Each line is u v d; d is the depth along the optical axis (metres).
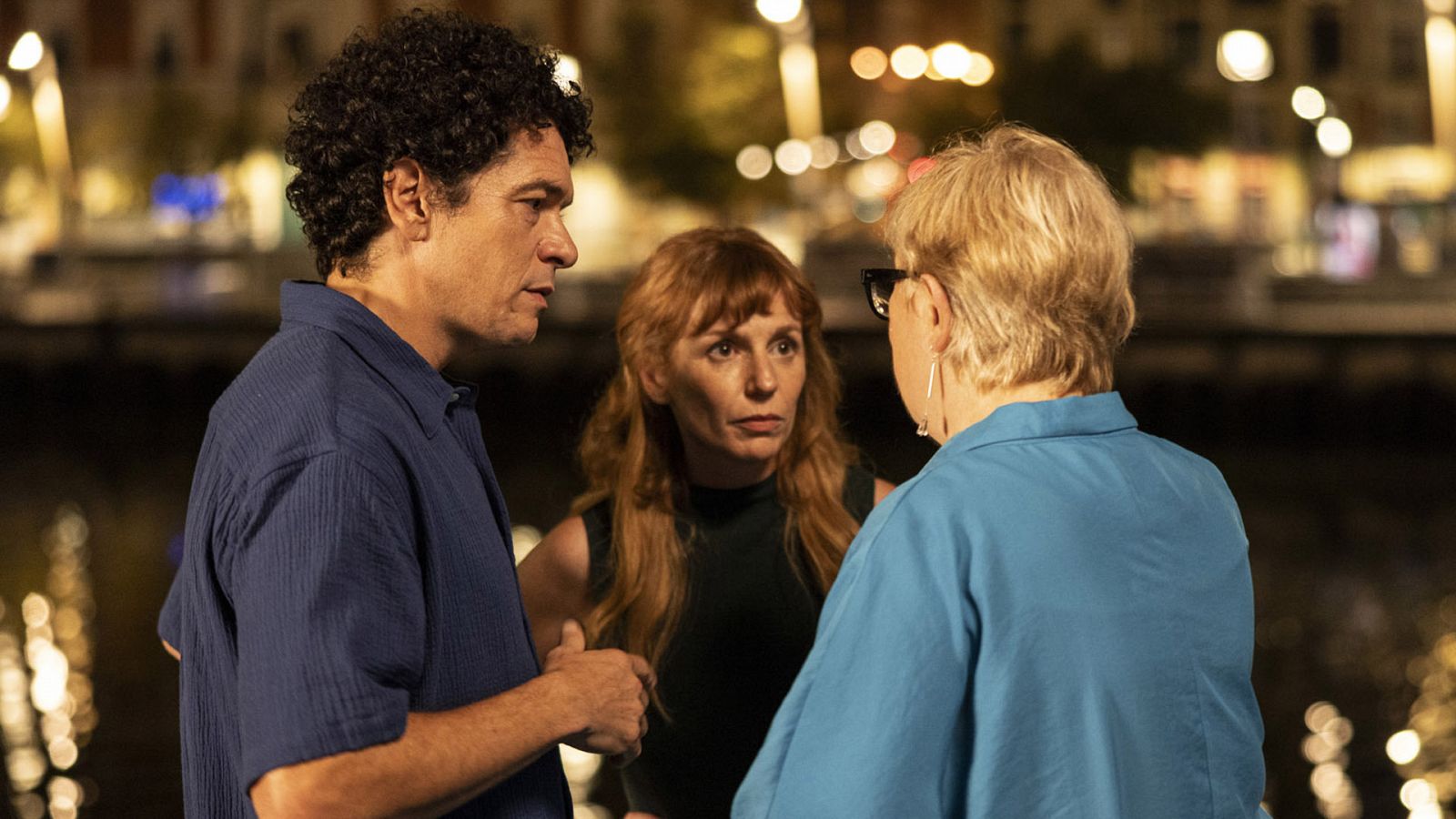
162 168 31.58
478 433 1.62
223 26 36.25
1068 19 34.53
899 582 1.37
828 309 20.19
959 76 24.28
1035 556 1.38
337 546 1.33
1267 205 30.70
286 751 1.28
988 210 1.46
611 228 28.91
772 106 27.81
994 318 1.46
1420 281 21.73
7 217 32.09
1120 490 1.44
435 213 1.51
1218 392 20.06
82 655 9.12
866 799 1.32
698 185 27.38
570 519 2.27
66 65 37.12
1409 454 19.72
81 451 20.98
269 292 26.16
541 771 1.55
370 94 1.49
